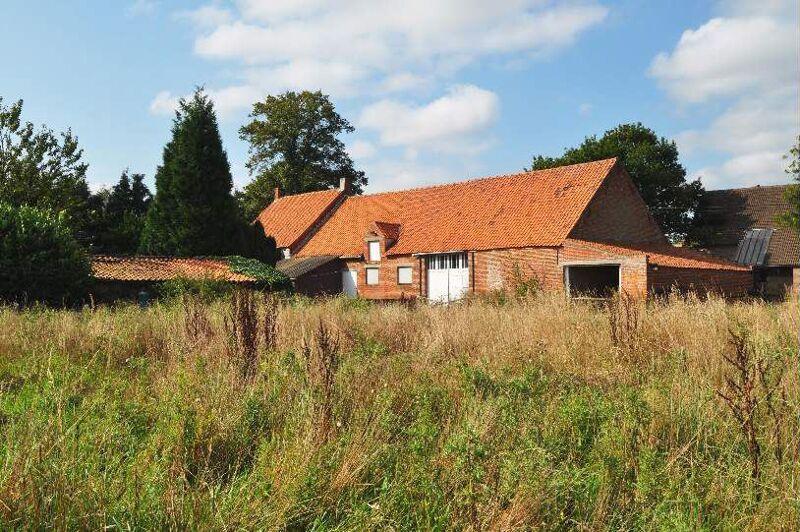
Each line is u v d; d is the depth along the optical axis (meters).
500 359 9.35
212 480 4.50
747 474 4.82
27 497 3.79
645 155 49.50
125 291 27.19
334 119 62.66
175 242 36.19
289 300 20.36
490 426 5.31
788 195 42.00
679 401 6.11
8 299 22.19
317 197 52.62
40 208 34.97
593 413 5.89
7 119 34.97
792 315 11.16
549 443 5.14
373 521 3.97
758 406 5.95
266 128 61.00
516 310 13.50
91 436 4.88
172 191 36.44
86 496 3.92
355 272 44.38
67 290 23.69
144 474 4.46
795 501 4.29
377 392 6.53
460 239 39.44
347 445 4.85
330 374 6.23
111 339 10.60
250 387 6.56
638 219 40.19
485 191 42.81
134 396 6.80
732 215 54.00
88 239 40.00
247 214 61.50
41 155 35.69
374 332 12.17
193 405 5.59
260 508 3.97
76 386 7.34
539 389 6.91
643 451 4.98
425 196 45.94
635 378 7.77
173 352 9.42
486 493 4.14
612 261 31.50
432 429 5.45
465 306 16.16
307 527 3.99
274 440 5.23
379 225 43.12
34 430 4.74
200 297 19.66
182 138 36.66
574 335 10.35
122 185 56.06
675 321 10.73
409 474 4.60
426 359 8.70
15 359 9.99
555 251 34.50
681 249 37.44
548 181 40.31
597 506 4.42
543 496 4.30
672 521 4.04
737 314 11.38
